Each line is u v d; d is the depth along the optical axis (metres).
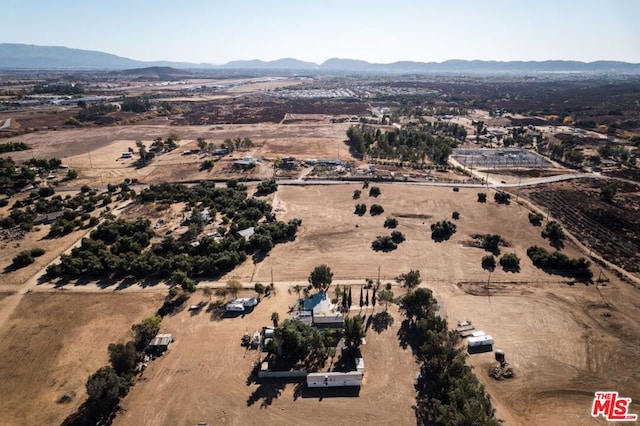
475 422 45.47
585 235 100.31
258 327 68.00
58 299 75.25
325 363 60.25
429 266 87.81
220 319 70.06
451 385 52.47
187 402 53.59
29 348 62.94
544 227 105.44
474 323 69.12
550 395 54.94
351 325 61.56
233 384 56.56
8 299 75.00
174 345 63.84
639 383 56.78
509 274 84.44
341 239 100.44
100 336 65.69
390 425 50.25
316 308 71.06
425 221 110.31
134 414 51.81
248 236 97.69
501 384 56.62
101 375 52.50
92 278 82.38
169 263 83.12
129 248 91.75
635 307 73.12
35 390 55.28
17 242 97.19
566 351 62.66
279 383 56.78
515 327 68.06
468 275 84.25
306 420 51.06
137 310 72.31
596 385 56.53
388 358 61.03
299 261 89.88
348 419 51.16
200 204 120.50
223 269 85.75
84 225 107.19
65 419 50.91
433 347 58.78
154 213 114.44
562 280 82.00
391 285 80.62
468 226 106.81
